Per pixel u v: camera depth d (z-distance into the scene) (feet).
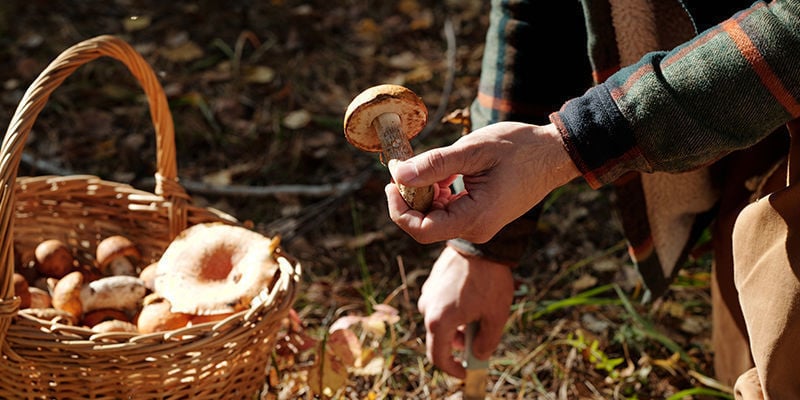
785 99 3.67
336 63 9.01
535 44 4.54
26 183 5.30
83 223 5.43
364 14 9.90
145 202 5.31
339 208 7.02
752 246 4.00
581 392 5.53
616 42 4.37
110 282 5.04
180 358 4.55
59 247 5.24
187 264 4.99
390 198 3.82
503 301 4.70
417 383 5.54
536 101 4.58
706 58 3.70
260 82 8.55
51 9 9.36
